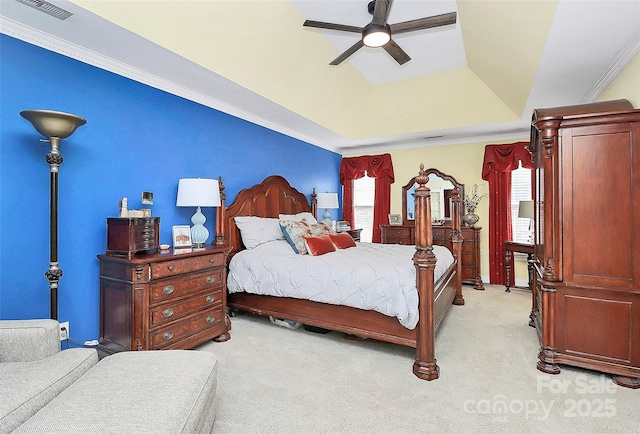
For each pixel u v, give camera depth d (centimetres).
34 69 231
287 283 316
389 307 259
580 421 186
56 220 213
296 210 509
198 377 149
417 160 612
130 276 238
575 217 245
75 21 218
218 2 252
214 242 362
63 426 108
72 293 251
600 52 269
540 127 256
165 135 325
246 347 292
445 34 346
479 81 435
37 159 233
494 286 540
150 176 311
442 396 212
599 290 235
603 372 239
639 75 248
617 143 233
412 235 572
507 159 535
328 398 209
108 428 108
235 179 409
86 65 261
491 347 290
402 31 271
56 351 168
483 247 568
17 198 223
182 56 270
